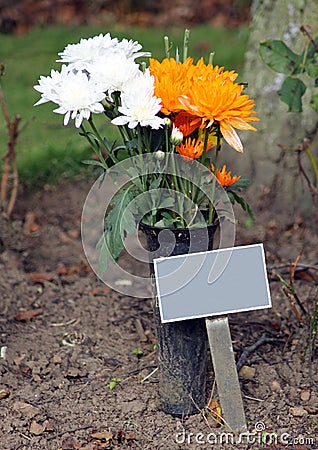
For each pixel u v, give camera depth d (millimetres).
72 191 4785
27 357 3117
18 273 3834
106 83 2342
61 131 5332
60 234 4309
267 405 2783
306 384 2895
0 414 2752
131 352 3168
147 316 3453
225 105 2260
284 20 4254
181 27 8883
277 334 3250
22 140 5262
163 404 2715
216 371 2557
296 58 3334
